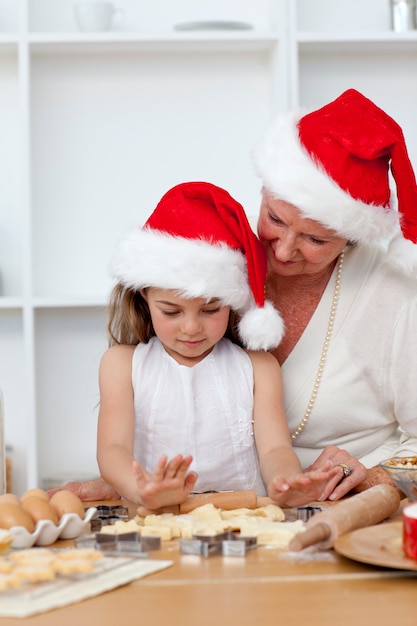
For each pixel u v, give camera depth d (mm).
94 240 3035
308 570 1006
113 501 1526
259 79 3045
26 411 2766
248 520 1206
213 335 1590
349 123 1538
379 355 1757
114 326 1735
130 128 3035
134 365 1662
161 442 1646
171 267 1500
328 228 1520
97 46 2865
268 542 1129
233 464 1646
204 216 1551
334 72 3016
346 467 1541
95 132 3025
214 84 3041
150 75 3027
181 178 3047
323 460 1594
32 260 2801
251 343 1612
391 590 930
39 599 888
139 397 1651
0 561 972
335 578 975
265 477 1518
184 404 1645
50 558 982
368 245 1727
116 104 3027
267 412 1646
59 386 3031
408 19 2893
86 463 3033
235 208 1533
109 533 1091
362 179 1537
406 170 1585
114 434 1577
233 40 2818
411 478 1240
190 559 1056
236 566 1023
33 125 3006
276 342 1614
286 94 2803
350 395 1769
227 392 1655
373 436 1848
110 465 1483
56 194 3023
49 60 2998
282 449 1569
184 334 1574
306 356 1767
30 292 2773
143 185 3043
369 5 3047
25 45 2785
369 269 1765
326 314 1753
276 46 2855
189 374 1649
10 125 3016
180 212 1557
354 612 860
